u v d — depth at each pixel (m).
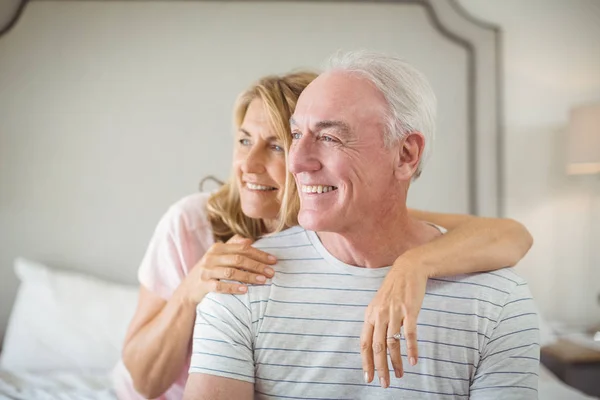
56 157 2.60
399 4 2.72
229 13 2.66
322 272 1.11
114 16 2.61
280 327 1.07
